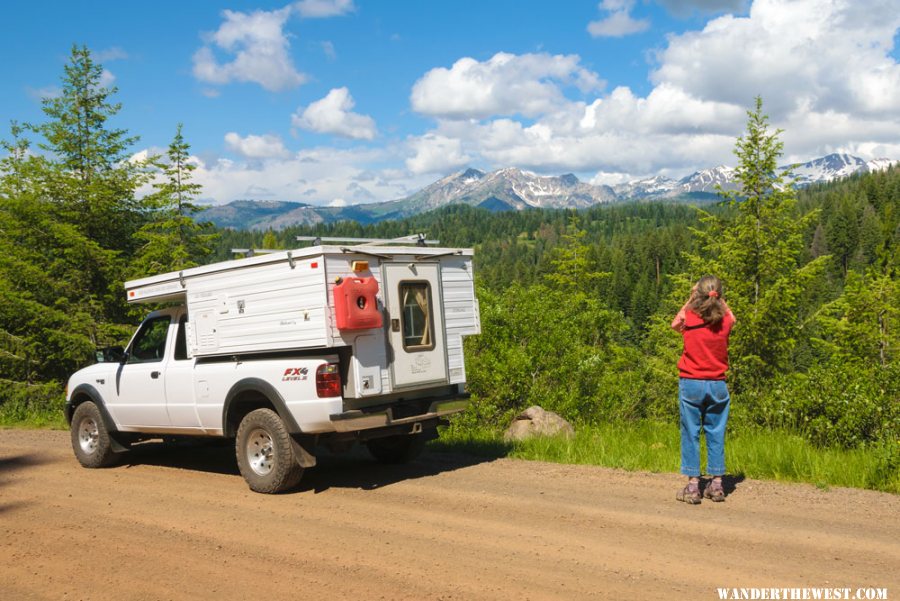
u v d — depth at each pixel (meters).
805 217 18.41
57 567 5.13
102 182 18.97
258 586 4.54
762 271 18.23
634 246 162.25
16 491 7.90
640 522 5.56
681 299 20.19
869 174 190.25
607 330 17.20
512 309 12.85
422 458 8.77
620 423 12.46
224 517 6.34
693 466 6.09
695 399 6.06
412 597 4.23
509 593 4.23
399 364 7.41
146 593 4.52
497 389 11.74
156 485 7.92
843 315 25.72
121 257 19.48
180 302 9.24
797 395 9.01
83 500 7.30
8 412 16.17
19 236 18.36
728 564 4.57
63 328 17.94
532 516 5.86
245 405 7.79
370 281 6.98
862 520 5.43
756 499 6.13
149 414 8.60
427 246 8.22
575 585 4.32
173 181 20.44
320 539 5.52
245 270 7.52
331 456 9.34
